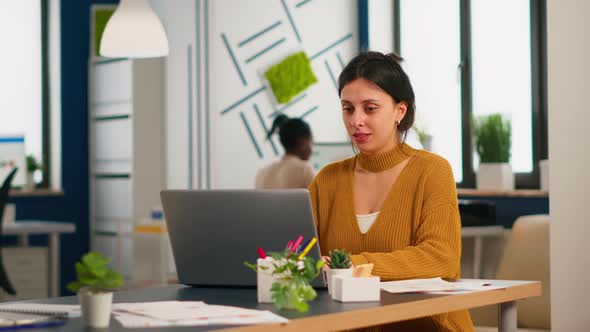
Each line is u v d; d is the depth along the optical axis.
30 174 7.21
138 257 6.64
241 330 1.55
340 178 2.62
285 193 2.15
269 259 1.96
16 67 7.39
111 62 7.06
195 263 2.29
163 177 6.76
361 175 2.60
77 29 7.49
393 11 7.05
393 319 1.87
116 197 7.06
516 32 6.06
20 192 7.10
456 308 2.02
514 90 6.06
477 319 3.55
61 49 7.43
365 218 2.53
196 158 6.80
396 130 2.57
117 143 7.00
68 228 6.43
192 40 6.80
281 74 7.07
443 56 6.63
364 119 2.47
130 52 5.00
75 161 7.47
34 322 1.63
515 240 3.69
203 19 6.82
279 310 1.80
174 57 6.75
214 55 6.88
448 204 2.43
